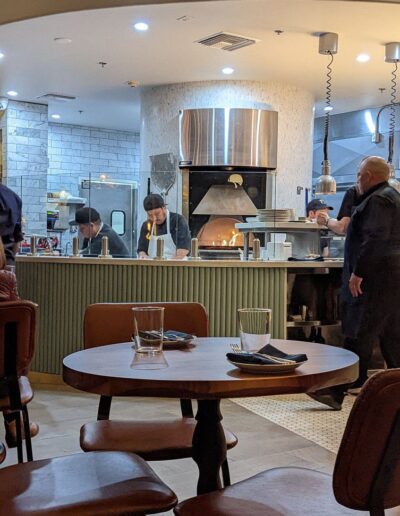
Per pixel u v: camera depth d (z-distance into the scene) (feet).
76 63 20.70
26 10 12.46
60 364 15.83
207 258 15.79
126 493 5.09
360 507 4.20
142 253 15.20
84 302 15.49
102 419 7.68
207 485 6.04
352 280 13.60
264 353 5.84
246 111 22.36
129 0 12.25
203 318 8.36
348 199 15.07
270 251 15.23
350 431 4.10
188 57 19.93
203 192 17.43
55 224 16.29
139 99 25.95
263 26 16.92
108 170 32.86
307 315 15.51
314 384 5.24
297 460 10.30
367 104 26.45
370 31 17.16
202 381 4.97
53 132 31.17
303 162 23.97
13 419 10.13
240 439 11.41
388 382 4.01
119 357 6.12
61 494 5.07
